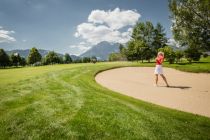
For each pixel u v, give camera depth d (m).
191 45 34.06
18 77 18.17
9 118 7.05
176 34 34.31
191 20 32.91
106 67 25.59
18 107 8.25
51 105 8.38
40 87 12.26
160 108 8.43
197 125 6.70
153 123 6.74
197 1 31.95
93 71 21.23
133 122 6.76
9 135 5.95
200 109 8.71
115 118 7.05
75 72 20.28
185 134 6.06
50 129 6.22
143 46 70.62
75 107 8.09
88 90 11.38
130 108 8.18
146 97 10.82
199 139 5.81
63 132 6.03
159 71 13.72
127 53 75.25
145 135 5.93
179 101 9.98
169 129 6.34
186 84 14.73
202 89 12.77
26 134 5.97
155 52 77.75
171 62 55.19
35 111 7.68
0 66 93.50
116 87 13.55
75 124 6.50
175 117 7.37
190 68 24.88
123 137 5.80
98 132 6.05
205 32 33.03
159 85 14.34
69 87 12.20
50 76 17.47
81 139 5.68
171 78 17.89
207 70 22.72
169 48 55.22
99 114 7.38
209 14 31.45
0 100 9.26
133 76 18.98
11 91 11.16
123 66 28.86
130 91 12.31
